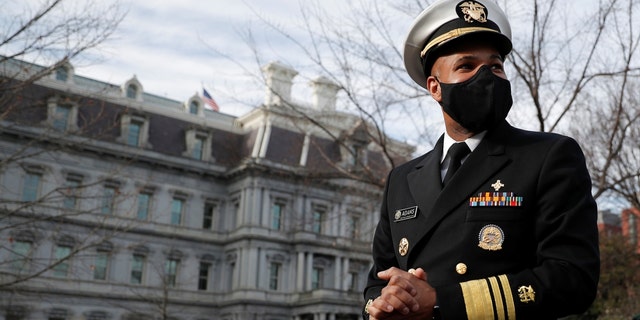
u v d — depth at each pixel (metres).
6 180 45.22
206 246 56.19
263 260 54.72
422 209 2.98
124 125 52.22
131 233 52.00
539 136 2.88
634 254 22.33
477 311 2.45
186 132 57.41
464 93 2.86
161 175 54.75
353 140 16.33
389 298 2.48
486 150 2.87
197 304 54.44
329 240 55.09
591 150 14.95
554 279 2.46
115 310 49.97
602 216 25.44
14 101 16.27
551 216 2.63
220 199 57.69
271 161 55.25
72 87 46.47
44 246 45.47
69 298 47.59
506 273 2.66
